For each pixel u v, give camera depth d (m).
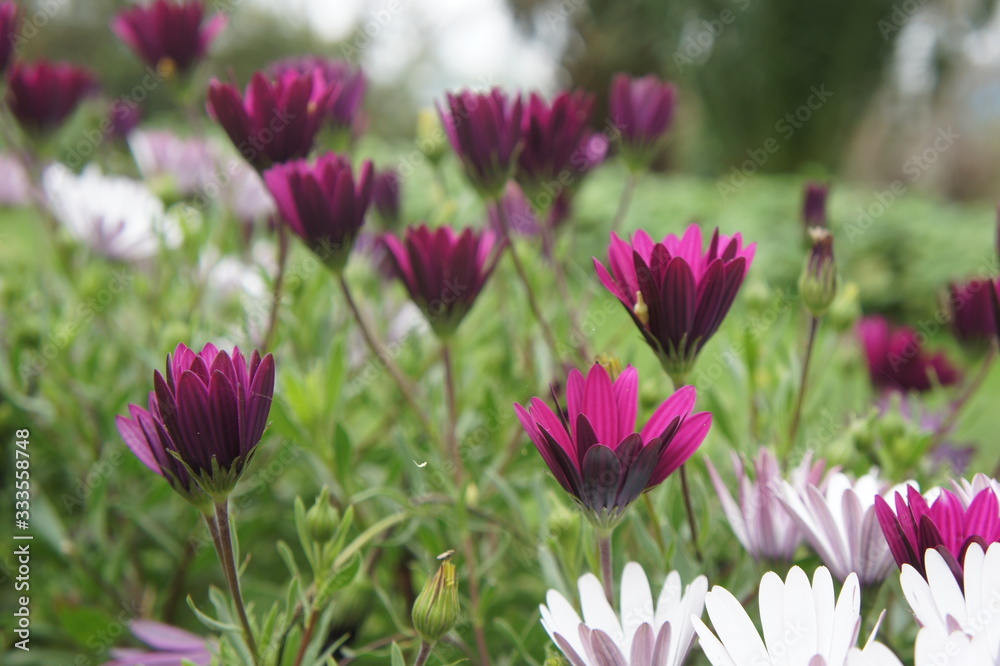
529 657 0.44
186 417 0.38
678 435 0.38
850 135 4.11
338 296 0.61
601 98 4.41
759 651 0.36
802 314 0.58
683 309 0.40
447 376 0.49
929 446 0.50
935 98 4.22
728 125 4.10
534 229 0.65
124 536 0.56
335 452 0.50
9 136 0.64
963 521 0.36
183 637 0.45
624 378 0.38
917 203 2.74
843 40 3.86
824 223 0.63
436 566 0.49
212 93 0.48
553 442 0.37
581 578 0.38
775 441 0.51
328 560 0.42
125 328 0.69
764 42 3.87
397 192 0.63
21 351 0.57
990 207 3.71
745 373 0.54
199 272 0.67
